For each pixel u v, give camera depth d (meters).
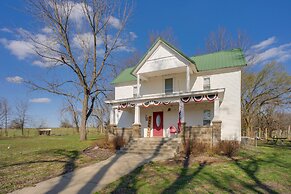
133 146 15.55
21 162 11.44
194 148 14.07
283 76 32.31
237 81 18.11
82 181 8.22
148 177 8.66
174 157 12.68
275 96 32.84
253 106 36.12
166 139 15.59
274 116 44.03
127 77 24.06
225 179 8.43
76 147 16.80
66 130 52.16
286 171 10.14
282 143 26.08
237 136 17.34
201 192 6.87
